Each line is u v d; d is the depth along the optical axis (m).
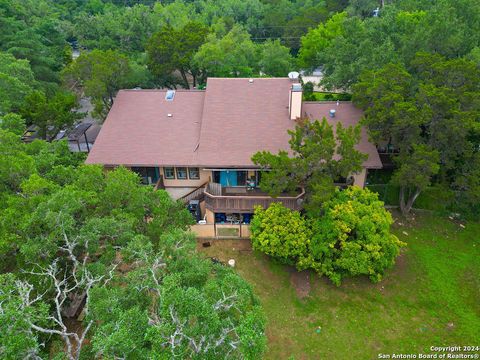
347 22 39.38
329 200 23.22
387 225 23.11
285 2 76.19
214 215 25.98
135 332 12.05
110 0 81.69
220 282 14.98
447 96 25.34
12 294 14.69
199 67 39.84
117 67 32.84
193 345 11.72
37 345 12.14
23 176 19.38
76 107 33.16
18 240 16.27
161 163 26.61
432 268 24.42
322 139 22.77
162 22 59.19
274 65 43.00
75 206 16.53
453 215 28.75
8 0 58.06
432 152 24.03
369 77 29.00
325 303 21.98
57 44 51.06
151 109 30.06
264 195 26.92
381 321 21.06
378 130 26.14
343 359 19.19
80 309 20.25
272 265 24.22
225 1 74.81
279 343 19.83
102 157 27.08
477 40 34.88
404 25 37.16
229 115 28.59
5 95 28.80
